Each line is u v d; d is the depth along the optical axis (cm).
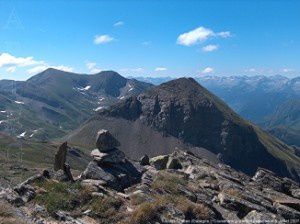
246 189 4022
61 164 3638
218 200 3512
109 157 3756
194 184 3878
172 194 3328
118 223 2775
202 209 3066
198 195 3478
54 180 3375
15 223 2414
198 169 4531
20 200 2969
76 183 3262
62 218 2792
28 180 3278
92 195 3070
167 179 3656
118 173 3666
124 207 2992
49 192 3091
